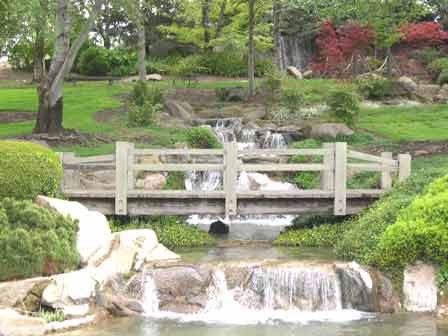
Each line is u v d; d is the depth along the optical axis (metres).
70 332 9.84
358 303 11.23
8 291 10.30
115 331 9.93
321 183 15.49
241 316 10.88
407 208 12.34
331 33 35.53
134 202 14.96
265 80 32.12
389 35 32.47
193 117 27.30
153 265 11.62
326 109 27.22
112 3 23.14
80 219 12.33
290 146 22.55
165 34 45.44
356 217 15.02
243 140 24.05
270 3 34.50
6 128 24.00
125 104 29.34
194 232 15.01
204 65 40.22
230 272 11.45
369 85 31.03
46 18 22.50
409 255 11.36
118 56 41.78
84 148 20.41
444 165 17.55
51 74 22.11
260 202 15.09
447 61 37.25
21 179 12.96
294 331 9.97
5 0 20.58
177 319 10.66
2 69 46.47
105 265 11.53
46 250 10.91
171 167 14.83
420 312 11.09
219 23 38.91
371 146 21.66
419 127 24.73
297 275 11.33
